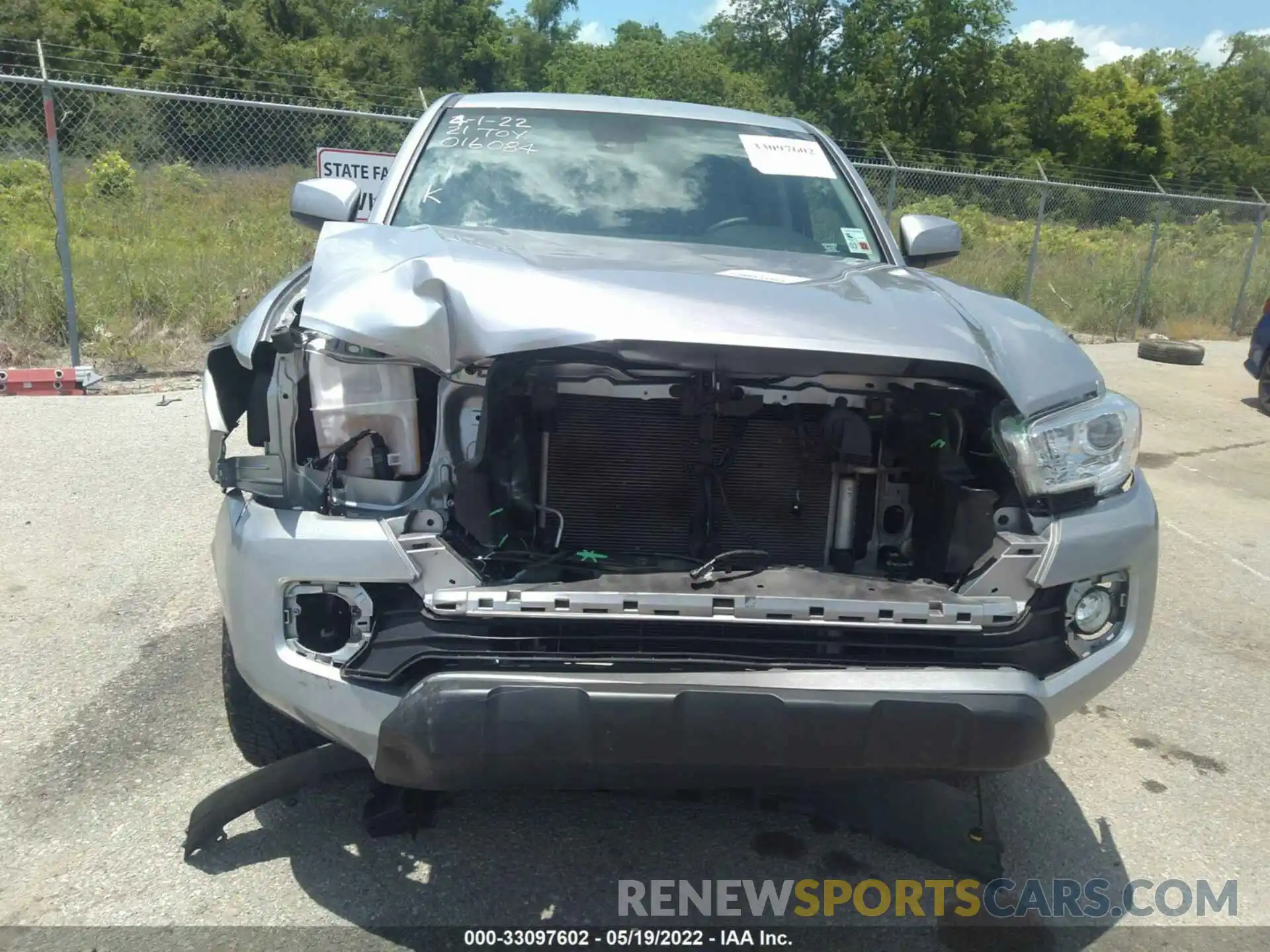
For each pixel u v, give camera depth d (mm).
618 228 3596
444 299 2418
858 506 2691
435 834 2871
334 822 2908
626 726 2129
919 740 2195
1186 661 4348
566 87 43375
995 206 19109
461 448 2471
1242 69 64812
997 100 49969
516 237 3238
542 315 2369
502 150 3855
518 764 2158
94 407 7105
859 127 46469
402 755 2188
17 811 2889
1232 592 5219
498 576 2367
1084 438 2527
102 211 13266
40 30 30922
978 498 2475
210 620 4094
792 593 2311
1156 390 10453
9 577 4391
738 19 47312
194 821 2703
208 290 9531
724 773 2211
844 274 3076
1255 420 9406
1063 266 15672
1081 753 3551
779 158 4066
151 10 34656
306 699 2309
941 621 2330
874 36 47000
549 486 2551
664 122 4145
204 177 15039
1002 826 3092
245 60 30125
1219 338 14961
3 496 5324
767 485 2609
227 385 2889
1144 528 2602
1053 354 2674
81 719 3365
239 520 2424
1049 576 2420
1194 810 3234
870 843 2963
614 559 2512
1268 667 4328
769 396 2584
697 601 2244
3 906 2516
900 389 2625
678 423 2535
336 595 2320
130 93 8031
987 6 46812
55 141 7789
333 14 40406
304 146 14773
